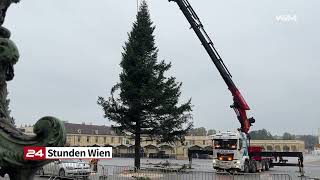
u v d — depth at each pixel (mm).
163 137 34656
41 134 3828
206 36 30266
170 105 33312
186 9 29469
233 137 34344
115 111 34344
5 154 3793
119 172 26047
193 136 131625
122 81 34219
